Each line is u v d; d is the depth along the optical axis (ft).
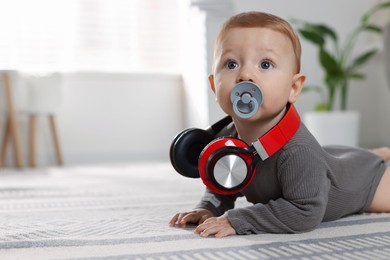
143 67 12.55
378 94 12.32
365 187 3.74
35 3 11.85
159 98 12.30
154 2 12.59
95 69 12.26
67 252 2.74
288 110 3.15
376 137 12.35
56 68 11.99
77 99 11.82
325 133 10.07
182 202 4.84
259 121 3.18
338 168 3.51
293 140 3.14
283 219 3.07
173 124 12.39
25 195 5.58
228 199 3.64
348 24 12.23
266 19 3.13
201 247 2.78
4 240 3.07
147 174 8.30
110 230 3.33
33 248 2.84
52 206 4.69
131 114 12.14
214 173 2.94
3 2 11.64
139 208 4.47
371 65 12.27
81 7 12.14
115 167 10.07
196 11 10.85
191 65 11.55
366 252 2.63
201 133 3.27
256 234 3.10
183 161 3.22
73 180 7.45
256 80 2.99
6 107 11.19
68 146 11.76
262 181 3.28
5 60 11.62
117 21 12.38
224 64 3.11
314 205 3.06
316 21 12.08
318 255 2.58
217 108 10.33
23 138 11.49
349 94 12.21
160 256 2.60
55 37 11.98
